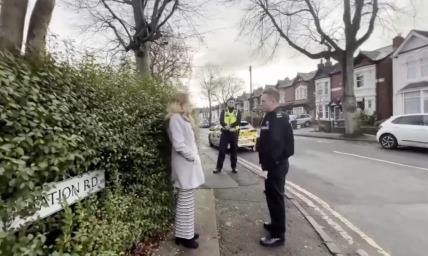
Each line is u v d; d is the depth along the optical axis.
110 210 2.52
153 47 18.44
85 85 2.42
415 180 7.25
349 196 6.02
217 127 14.68
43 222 1.83
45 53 2.13
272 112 3.74
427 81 23.94
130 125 2.97
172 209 4.00
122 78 3.21
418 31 24.75
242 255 3.47
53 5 3.96
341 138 19.64
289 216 4.81
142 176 3.23
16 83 1.72
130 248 2.99
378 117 28.95
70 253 1.89
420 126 12.20
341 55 20.72
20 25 3.43
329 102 37.78
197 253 3.29
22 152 1.59
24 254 1.51
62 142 1.85
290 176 8.06
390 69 28.53
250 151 13.45
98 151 2.41
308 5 20.08
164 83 5.12
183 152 3.29
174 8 11.59
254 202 5.42
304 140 19.55
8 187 1.52
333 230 4.30
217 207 5.10
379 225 4.49
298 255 3.52
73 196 2.16
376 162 9.89
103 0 11.50
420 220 4.66
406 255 3.58
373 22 19.41
